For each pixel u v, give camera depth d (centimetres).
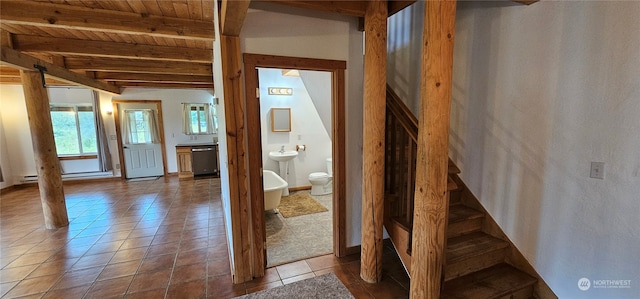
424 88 170
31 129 349
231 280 242
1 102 574
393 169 262
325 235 338
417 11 307
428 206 177
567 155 189
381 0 210
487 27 237
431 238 179
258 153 238
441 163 172
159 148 694
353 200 285
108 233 347
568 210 192
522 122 215
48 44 310
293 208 440
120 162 661
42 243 318
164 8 243
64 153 626
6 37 290
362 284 237
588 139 177
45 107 355
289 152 530
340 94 263
